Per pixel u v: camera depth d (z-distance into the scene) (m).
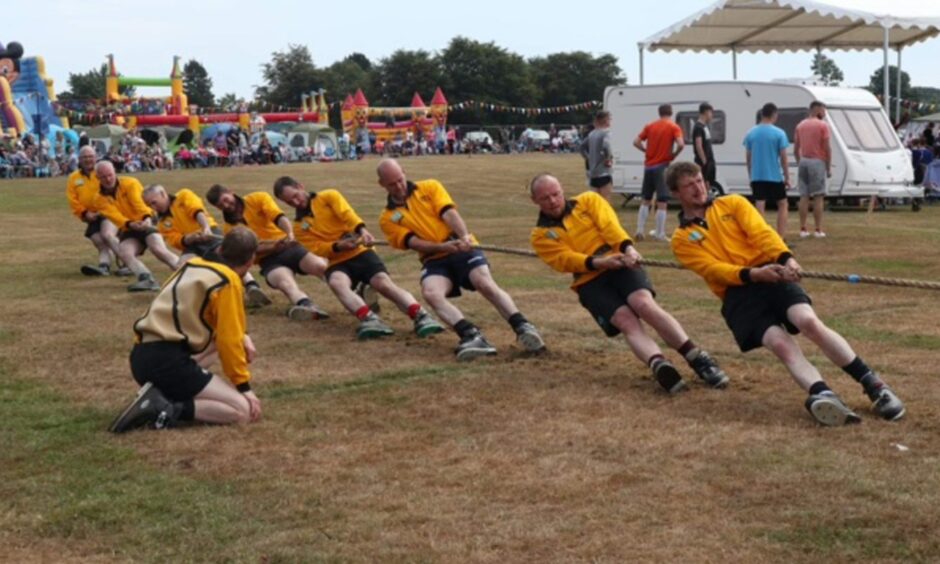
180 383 6.56
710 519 4.82
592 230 7.65
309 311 10.32
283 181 10.08
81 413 7.01
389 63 90.31
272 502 5.24
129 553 4.67
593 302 7.54
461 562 4.46
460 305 10.80
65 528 4.98
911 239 15.49
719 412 6.61
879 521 4.70
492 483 5.43
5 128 51.91
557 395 7.15
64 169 44.06
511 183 32.03
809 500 4.99
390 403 7.08
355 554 4.57
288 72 94.31
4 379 8.08
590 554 4.50
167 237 12.08
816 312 9.83
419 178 33.88
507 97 88.69
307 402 7.15
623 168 23.97
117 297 12.20
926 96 62.28
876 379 6.40
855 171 20.84
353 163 45.06
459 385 7.50
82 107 65.75
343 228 9.73
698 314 9.90
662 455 5.76
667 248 14.91
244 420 6.65
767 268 6.51
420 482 5.48
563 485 5.36
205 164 48.50
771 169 14.98
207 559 4.58
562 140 63.62
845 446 5.80
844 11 23.70
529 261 14.32
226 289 6.58
